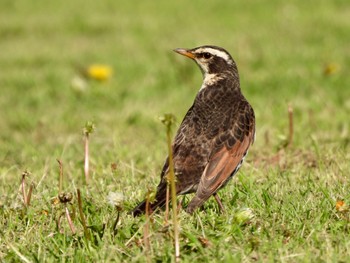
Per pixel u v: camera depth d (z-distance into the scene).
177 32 33.25
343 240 8.73
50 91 23.75
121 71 26.28
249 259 8.39
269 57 26.12
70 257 8.87
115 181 11.86
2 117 20.95
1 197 11.61
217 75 11.59
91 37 33.97
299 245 8.73
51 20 37.50
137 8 39.88
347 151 13.79
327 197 10.17
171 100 21.22
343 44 28.00
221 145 10.24
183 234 8.94
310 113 17.08
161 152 14.59
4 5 42.09
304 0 37.94
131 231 9.31
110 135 17.22
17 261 8.89
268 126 16.50
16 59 29.89
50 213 10.29
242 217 9.41
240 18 35.25
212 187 9.79
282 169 12.55
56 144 16.66
